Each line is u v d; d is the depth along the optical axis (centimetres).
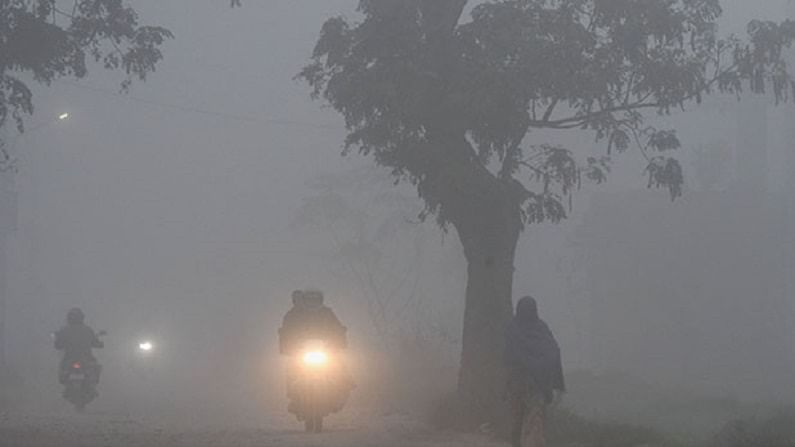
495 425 6103
